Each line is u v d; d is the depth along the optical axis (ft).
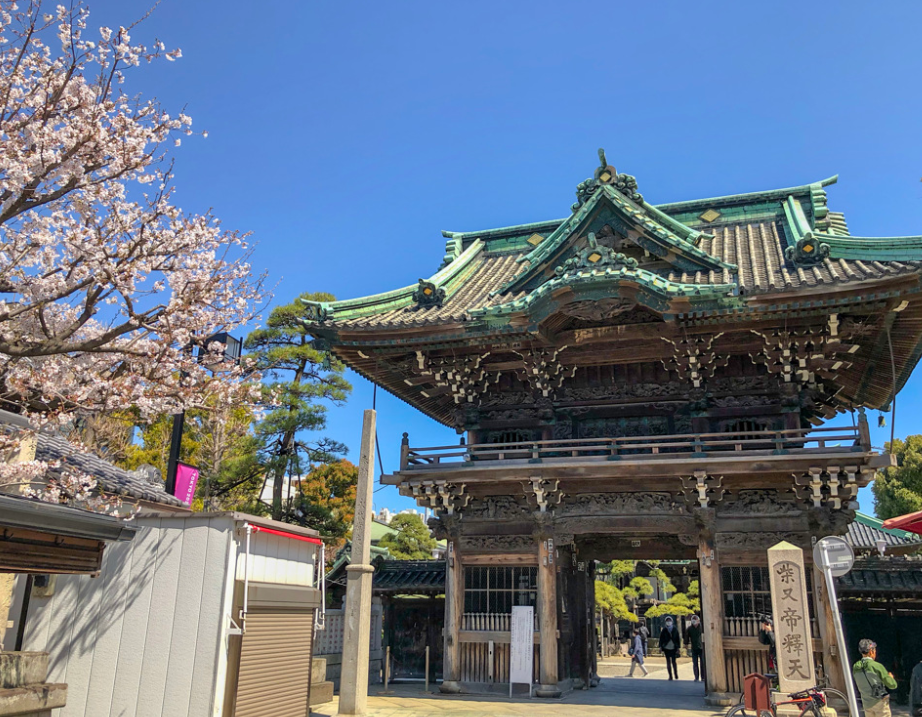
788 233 68.44
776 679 49.32
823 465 53.26
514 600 62.28
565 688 61.87
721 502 58.34
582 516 61.67
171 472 59.62
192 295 36.96
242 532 34.37
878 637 66.85
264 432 103.24
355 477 110.83
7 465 30.83
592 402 65.36
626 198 63.77
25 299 36.52
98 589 34.86
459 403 69.15
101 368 38.34
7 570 26.55
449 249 86.02
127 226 36.09
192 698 31.71
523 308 58.03
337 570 81.82
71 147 33.55
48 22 32.42
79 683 33.45
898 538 81.46
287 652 37.22
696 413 61.98
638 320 60.70
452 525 63.98
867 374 63.82
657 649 147.13
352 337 63.46
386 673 66.33
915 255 51.72
